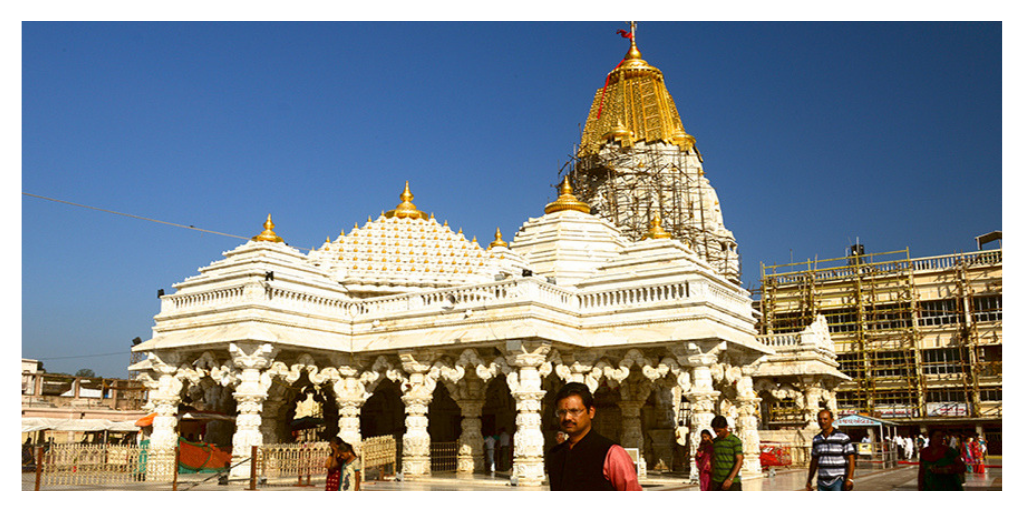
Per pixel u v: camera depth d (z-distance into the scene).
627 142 70.94
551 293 32.81
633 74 76.06
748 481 30.38
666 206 68.44
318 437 41.88
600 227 48.34
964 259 73.12
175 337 33.97
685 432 33.88
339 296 35.88
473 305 32.59
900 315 73.94
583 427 9.09
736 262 71.25
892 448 43.00
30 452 35.06
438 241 48.78
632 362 32.16
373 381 35.22
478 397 34.28
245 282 32.62
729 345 32.19
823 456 15.03
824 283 78.00
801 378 46.81
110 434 52.88
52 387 56.94
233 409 40.91
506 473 34.62
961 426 69.69
